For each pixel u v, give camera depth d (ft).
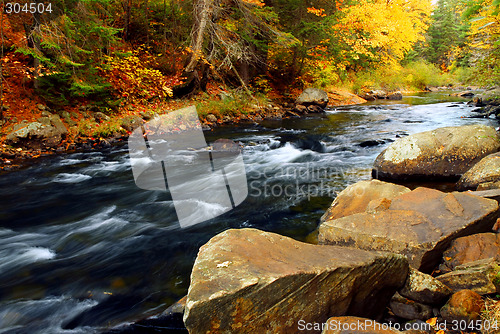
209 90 44.86
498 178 14.35
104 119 31.35
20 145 25.85
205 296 5.20
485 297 7.21
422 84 89.45
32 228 14.35
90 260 11.50
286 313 5.89
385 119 40.70
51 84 28.04
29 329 8.29
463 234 9.36
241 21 46.11
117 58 34.06
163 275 10.47
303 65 57.77
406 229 9.49
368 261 6.90
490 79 23.56
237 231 7.64
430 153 17.83
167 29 45.27
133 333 8.19
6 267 11.19
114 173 22.43
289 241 7.52
